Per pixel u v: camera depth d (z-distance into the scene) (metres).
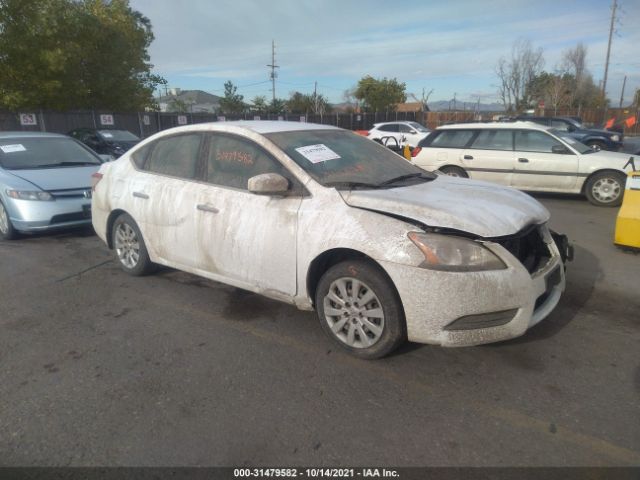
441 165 10.02
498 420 2.68
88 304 4.43
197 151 4.28
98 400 2.95
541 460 2.38
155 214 4.48
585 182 8.91
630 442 2.49
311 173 3.58
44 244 6.56
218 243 3.96
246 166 3.89
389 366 3.25
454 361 3.29
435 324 2.95
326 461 2.40
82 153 7.84
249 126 4.08
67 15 19.62
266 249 3.64
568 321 3.88
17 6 17.84
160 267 5.23
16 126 19.72
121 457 2.46
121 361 3.40
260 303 4.38
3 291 4.80
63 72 19.45
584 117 37.69
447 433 2.58
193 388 3.05
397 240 3.01
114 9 22.12
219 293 4.63
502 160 9.41
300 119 34.91
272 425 2.68
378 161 4.16
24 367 3.35
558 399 2.86
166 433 2.63
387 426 2.65
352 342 3.35
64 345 3.65
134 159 4.88
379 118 39.81
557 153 9.05
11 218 6.51
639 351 3.40
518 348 3.46
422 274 2.92
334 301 3.39
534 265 3.38
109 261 5.70
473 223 3.02
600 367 3.20
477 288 2.90
